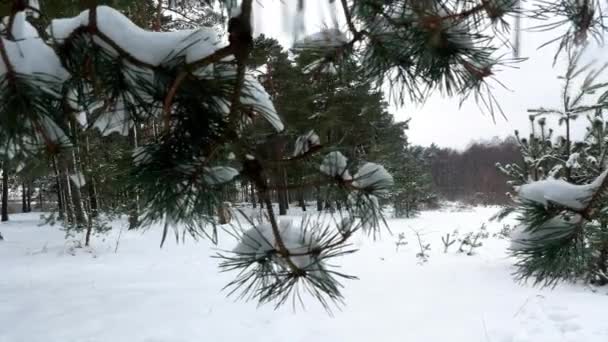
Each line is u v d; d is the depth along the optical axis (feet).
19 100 2.61
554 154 17.53
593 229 4.14
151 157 3.07
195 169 3.06
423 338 11.94
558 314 12.90
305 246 3.08
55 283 18.40
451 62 3.47
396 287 17.30
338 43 3.81
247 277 3.24
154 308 14.60
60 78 2.87
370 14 3.43
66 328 12.75
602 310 13.00
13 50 2.76
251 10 2.90
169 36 3.04
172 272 20.65
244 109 3.18
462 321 13.07
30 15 3.82
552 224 3.60
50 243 29.96
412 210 56.65
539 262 3.61
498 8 3.09
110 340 11.90
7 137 2.60
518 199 3.78
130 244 28.12
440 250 27.32
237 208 3.34
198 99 3.02
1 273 20.54
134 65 2.98
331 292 3.11
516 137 18.81
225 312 14.08
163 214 3.05
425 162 87.86
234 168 3.39
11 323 13.15
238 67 3.01
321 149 3.28
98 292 16.78
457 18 3.22
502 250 26.55
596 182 3.50
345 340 11.91
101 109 3.10
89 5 2.96
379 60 3.78
